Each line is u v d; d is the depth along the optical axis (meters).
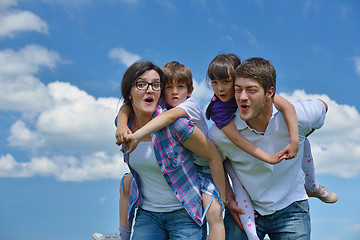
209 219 2.67
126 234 3.12
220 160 2.74
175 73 3.16
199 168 2.86
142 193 2.83
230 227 2.90
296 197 2.79
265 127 2.66
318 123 2.78
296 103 2.76
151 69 2.68
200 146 2.64
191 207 2.64
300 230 2.75
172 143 2.63
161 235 2.78
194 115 2.74
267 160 2.55
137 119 2.79
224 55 2.87
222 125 2.68
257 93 2.45
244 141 2.63
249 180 2.78
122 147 2.63
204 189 2.71
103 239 3.11
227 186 2.96
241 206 2.83
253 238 2.75
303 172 2.96
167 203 2.72
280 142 2.69
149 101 2.68
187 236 2.65
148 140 2.69
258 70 2.43
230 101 2.74
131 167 2.78
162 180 2.70
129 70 2.69
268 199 2.76
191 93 3.36
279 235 2.83
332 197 3.58
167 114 2.58
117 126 2.66
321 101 2.87
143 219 2.81
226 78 2.75
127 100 2.78
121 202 3.13
